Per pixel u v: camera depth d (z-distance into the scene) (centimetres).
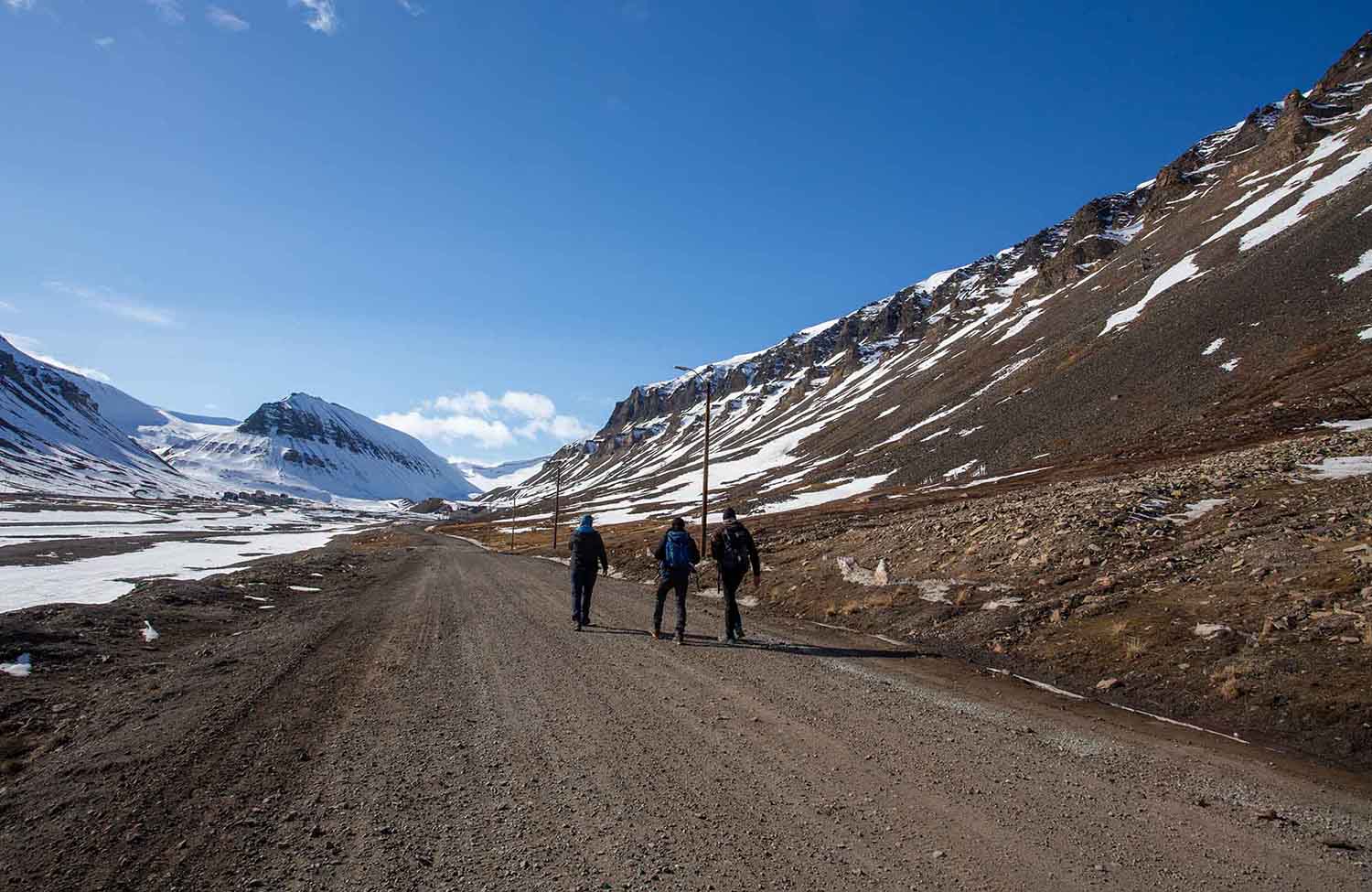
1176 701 773
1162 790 541
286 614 1730
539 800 527
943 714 760
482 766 602
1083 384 6191
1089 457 4541
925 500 4288
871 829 473
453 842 458
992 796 529
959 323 16200
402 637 1308
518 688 885
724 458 15588
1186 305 6412
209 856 440
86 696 905
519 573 3269
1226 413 4156
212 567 4338
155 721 756
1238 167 11525
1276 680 737
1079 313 9556
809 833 467
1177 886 394
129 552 6034
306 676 966
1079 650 967
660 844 452
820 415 15375
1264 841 452
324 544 8475
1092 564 1266
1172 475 1853
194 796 541
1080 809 505
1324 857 428
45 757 664
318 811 509
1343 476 1405
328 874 416
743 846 448
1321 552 1005
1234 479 1565
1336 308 4709
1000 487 4256
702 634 1321
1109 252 13225
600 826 480
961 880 402
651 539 3825
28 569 4219
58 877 418
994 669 988
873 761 608
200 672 1002
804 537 2623
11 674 994
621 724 725
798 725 719
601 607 1761
